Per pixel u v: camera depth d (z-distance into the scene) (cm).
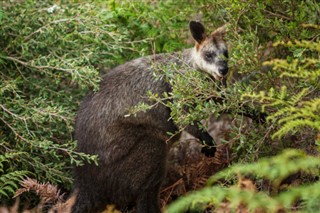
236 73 1146
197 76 921
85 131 1018
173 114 910
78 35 1123
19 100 1009
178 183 1075
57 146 977
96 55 1112
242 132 1034
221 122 1253
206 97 903
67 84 1153
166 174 1084
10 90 1021
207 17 1160
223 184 876
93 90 1028
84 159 1006
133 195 1041
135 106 955
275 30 977
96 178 1015
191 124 962
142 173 1031
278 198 552
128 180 1029
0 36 1098
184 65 992
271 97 772
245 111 927
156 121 1026
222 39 1026
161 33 1231
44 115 995
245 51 914
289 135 967
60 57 1065
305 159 578
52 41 1101
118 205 1045
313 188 543
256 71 985
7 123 994
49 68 1064
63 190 1077
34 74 1105
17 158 998
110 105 1023
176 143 1148
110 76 1062
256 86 928
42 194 879
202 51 1019
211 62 1003
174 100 968
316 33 922
